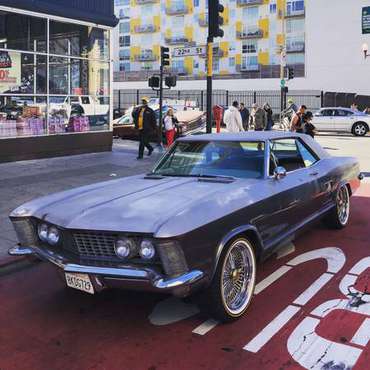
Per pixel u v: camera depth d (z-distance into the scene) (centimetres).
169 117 1823
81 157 1457
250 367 363
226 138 580
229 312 428
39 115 1394
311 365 364
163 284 375
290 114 2750
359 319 438
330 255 612
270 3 6688
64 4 1396
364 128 2766
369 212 845
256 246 476
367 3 5300
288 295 493
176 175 554
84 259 410
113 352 393
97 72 1547
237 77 6956
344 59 5484
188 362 373
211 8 1257
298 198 558
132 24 8131
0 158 1301
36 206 468
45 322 451
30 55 1366
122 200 451
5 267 593
